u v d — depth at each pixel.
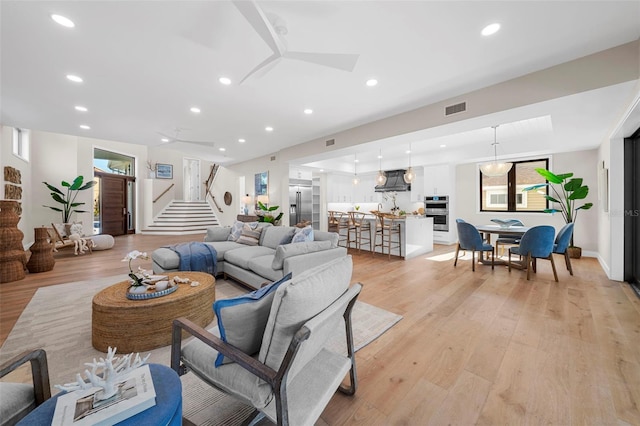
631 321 2.51
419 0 1.89
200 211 10.91
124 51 2.49
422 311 2.78
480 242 4.39
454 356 1.96
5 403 0.98
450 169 7.27
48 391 1.13
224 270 3.85
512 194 6.72
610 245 3.84
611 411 1.43
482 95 3.25
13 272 3.74
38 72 2.86
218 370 1.16
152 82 3.11
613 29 2.18
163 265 3.36
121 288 2.36
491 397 1.54
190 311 2.20
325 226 9.43
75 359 1.89
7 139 5.03
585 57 2.58
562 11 1.98
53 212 6.74
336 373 1.25
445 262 5.18
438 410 1.45
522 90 2.95
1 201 3.77
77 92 3.36
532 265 4.34
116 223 8.79
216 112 4.10
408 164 7.96
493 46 2.43
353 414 1.42
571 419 1.38
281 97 3.54
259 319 1.16
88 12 1.99
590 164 5.57
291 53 2.07
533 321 2.53
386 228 5.72
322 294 1.09
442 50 2.49
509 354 1.98
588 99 2.77
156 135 5.50
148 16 2.03
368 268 4.69
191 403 1.49
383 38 2.31
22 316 2.59
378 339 2.21
